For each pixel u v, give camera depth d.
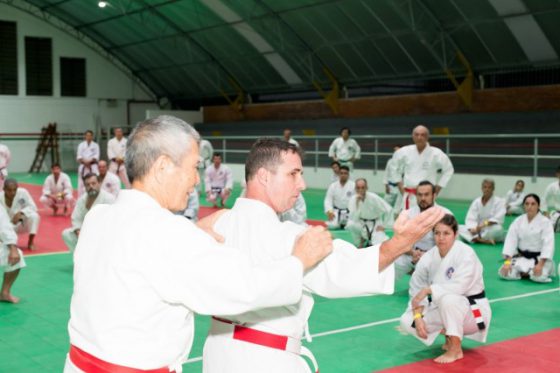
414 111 22.95
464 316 5.01
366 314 6.52
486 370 4.77
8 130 29.66
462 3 18.44
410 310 5.28
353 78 24.34
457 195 17.64
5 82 29.50
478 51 20.05
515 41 18.81
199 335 5.81
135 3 25.36
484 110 21.02
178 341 1.87
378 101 24.03
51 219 14.04
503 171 18.48
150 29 27.45
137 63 31.61
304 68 25.09
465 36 19.67
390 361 5.02
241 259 1.84
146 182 1.94
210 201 16.30
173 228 1.84
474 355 5.14
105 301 1.82
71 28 30.78
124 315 1.79
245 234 2.42
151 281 1.79
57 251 10.21
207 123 31.52
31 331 5.91
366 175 20.09
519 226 8.20
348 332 5.86
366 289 2.02
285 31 23.45
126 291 1.80
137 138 1.94
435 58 20.81
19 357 5.18
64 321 6.25
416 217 1.95
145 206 1.91
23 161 30.11
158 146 1.92
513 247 8.16
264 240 2.37
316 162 21.94
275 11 22.52
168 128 1.94
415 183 9.43
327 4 20.92
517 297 7.19
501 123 20.36
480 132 20.84
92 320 1.83
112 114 32.38
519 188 14.24
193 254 1.81
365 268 2.01
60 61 30.77
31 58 30.06
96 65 31.69
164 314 1.84
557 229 12.36
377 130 23.84
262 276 1.83
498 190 16.70
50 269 8.80
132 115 32.97
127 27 28.14
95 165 17.92
